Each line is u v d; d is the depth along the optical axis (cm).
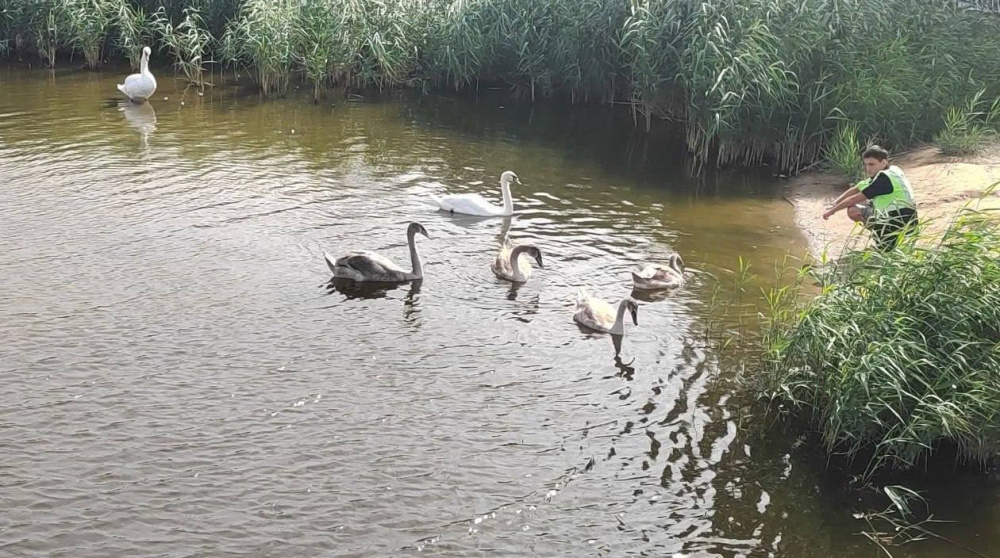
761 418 1191
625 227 1880
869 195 1534
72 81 3042
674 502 1027
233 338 1352
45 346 1303
